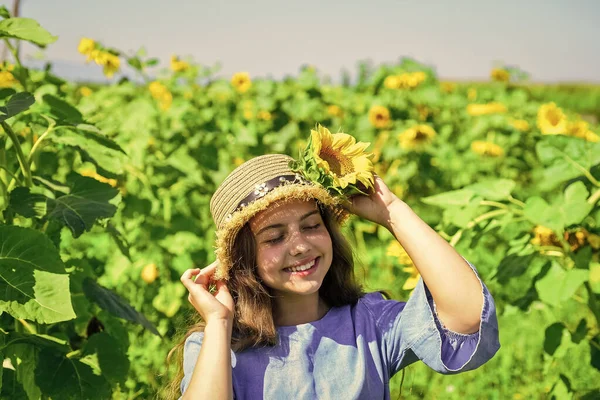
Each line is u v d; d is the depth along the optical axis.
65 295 2.54
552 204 3.07
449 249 2.17
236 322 2.22
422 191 7.66
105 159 3.49
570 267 3.36
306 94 8.21
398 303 2.34
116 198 3.02
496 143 7.92
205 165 6.24
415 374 4.31
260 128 8.00
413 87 8.03
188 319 2.57
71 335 3.52
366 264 5.86
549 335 3.39
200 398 2.02
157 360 4.42
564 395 3.50
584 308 5.14
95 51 5.97
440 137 7.96
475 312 2.11
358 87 9.52
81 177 3.09
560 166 3.14
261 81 8.40
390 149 7.29
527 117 8.81
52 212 2.88
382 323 2.29
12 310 2.50
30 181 3.08
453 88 9.88
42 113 3.44
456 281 2.12
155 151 6.21
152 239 5.12
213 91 8.08
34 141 3.89
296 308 2.28
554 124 4.11
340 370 2.19
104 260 5.61
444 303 2.13
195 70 8.09
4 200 3.08
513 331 4.87
